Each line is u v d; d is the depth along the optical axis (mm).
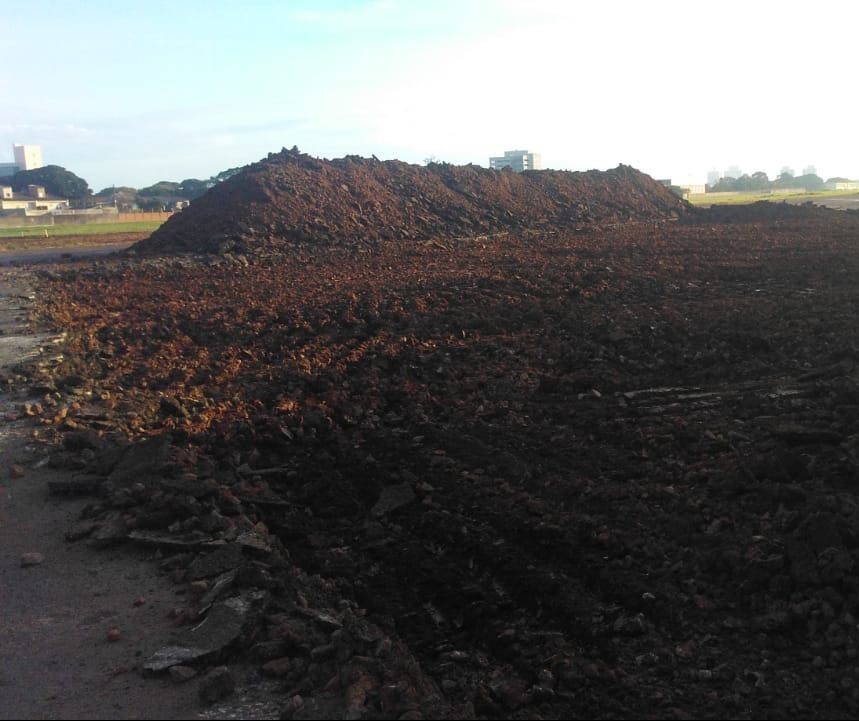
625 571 6043
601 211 40125
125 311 18438
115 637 5051
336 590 6090
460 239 32938
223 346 14273
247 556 6270
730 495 7152
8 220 64938
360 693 4340
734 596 5641
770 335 13008
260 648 4840
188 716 4242
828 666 4816
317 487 8047
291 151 37812
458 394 11008
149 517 6730
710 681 4750
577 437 9086
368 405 10547
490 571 6285
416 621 5695
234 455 8711
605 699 4633
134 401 10625
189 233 30672
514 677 4977
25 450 8742
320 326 15602
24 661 4848
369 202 34500
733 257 23547
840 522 5969
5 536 6789
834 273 19328
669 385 10938
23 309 18859
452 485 7891
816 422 8734
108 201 110812
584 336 13852
